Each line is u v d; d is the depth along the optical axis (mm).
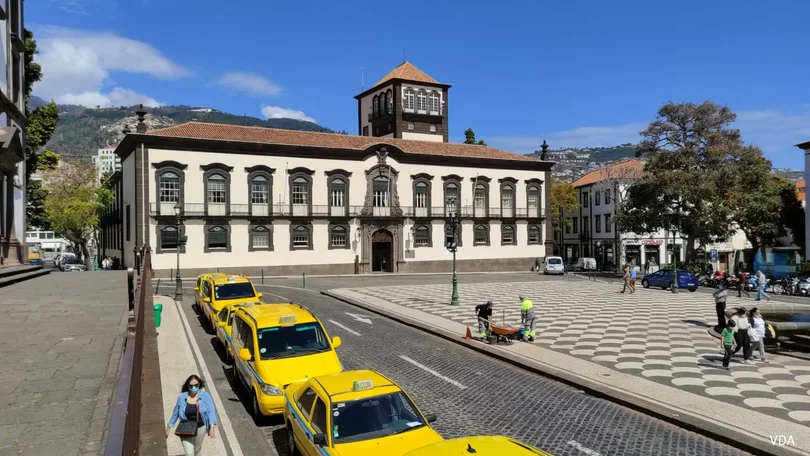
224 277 24438
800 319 23422
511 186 65125
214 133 50938
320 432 8648
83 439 7051
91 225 67312
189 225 48438
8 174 29188
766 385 14641
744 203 51062
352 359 18031
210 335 21531
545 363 17203
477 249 63000
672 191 50219
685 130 53156
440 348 20141
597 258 75500
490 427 11711
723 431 11164
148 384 8812
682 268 52656
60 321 15000
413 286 42406
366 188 56688
